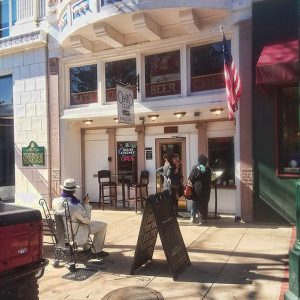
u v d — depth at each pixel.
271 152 8.34
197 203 8.53
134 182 11.00
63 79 11.34
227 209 9.69
